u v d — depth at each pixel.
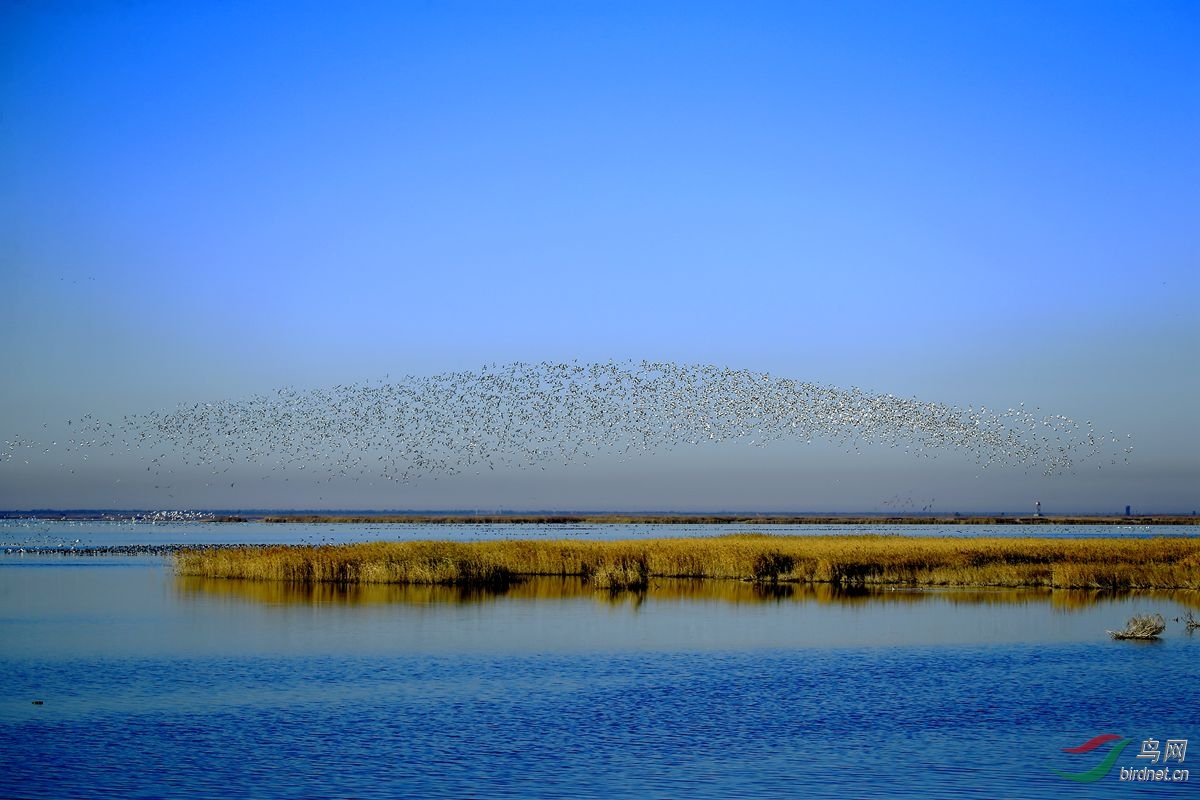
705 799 19.59
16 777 20.83
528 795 19.83
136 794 19.81
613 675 31.27
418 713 26.28
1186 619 43.03
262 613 45.75
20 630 40.44
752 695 28.41
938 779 20.84
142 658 34.09
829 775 21.12
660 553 66.25
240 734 24.12
